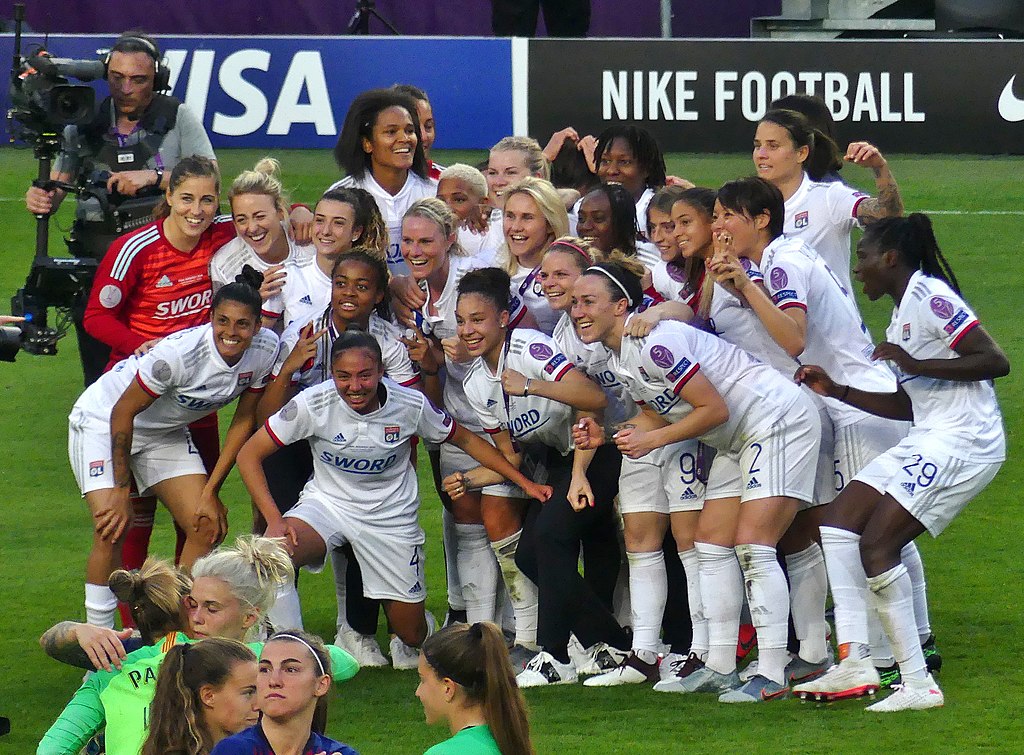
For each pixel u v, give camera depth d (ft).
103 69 84.23
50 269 80.79
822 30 184.24
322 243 73.31
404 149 79.97
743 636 71.97
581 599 68.33
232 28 188.85
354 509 69.92
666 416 65.46
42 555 88.17
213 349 68.80
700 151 154.10
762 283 66.74
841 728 60.85
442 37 153.89
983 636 73.10
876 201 75.05
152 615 53.47
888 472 63.41
